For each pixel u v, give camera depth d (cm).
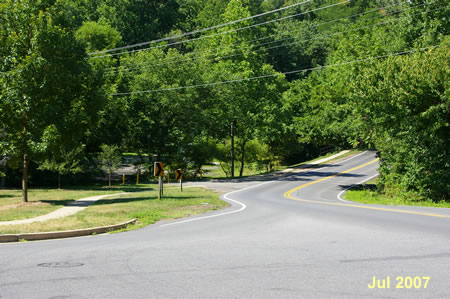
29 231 1163
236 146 5719
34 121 2023
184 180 4803
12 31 2062
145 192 2941
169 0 8669
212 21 7856
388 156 3142
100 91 2459
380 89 2716
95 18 7356
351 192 3466
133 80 4831
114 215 1567
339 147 4341
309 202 2302
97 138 4391
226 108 5016
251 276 669
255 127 5384
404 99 2642
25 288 609
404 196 2842
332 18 9000
